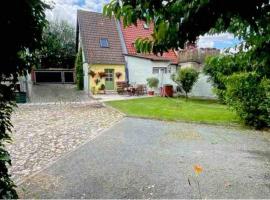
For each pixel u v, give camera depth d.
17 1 1.84
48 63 33.16
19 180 4.28
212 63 3.32
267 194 3.76
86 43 20.11
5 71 2.03
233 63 3.13
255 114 7.96
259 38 2.42
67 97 17.55
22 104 13.84
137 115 10.11
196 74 15.58
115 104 13.65
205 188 3.95
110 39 21.16
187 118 9.45
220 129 7.97
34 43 2.10
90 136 7.24
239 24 2.41
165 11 1.84
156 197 3.68
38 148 6.12
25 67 2.15
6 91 2.12
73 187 4.01
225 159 5.26
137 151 5.83
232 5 1.65
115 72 20.42
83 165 4.97
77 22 21.94
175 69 20.81
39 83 32.28
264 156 5.45
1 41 1.87
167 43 2.08
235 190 3.88
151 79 18.50
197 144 6.37
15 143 6.53
